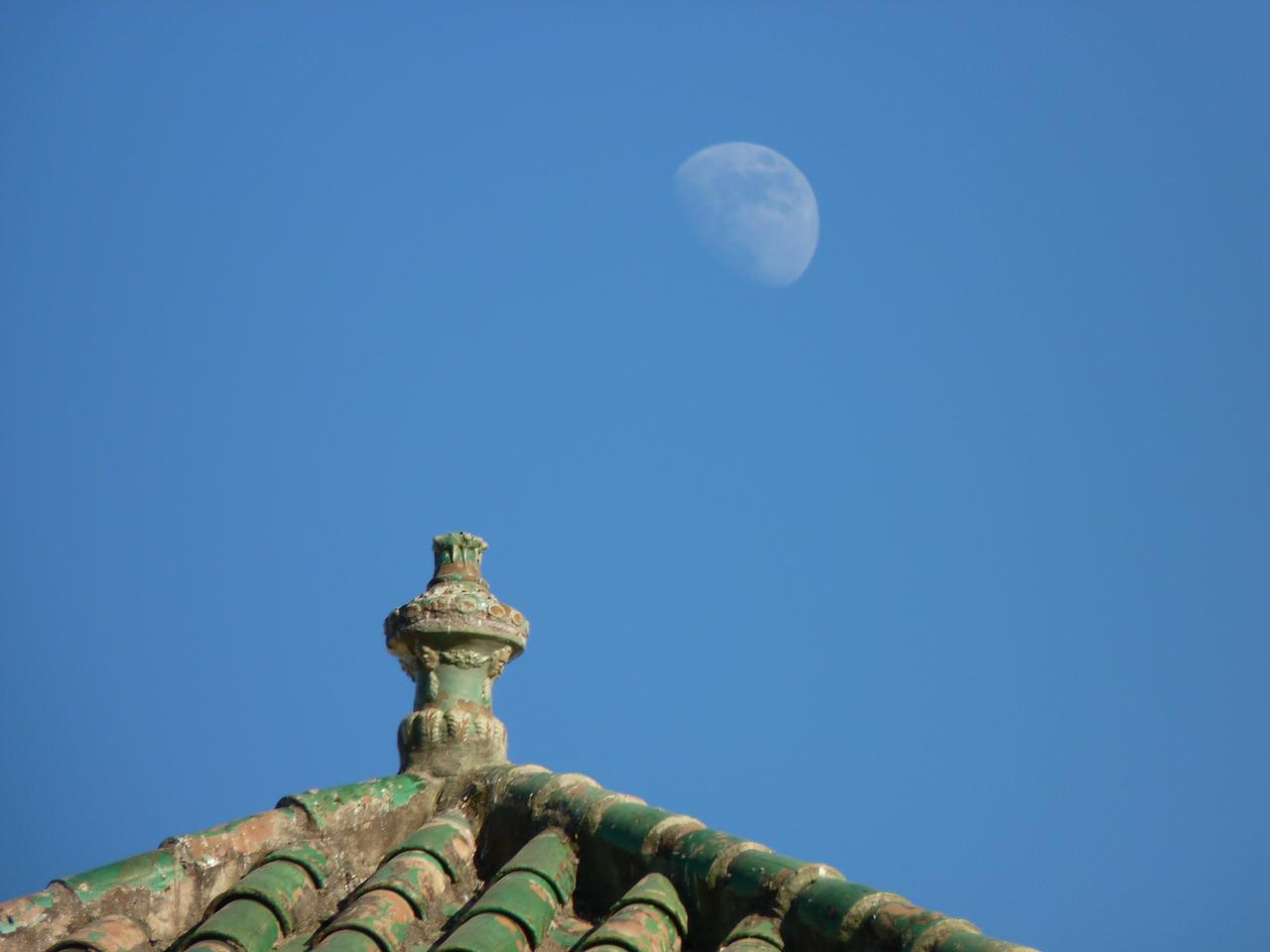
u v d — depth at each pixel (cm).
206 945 2894
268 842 3180
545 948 2920
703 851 2953
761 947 2731
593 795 3198
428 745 3453
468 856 3272
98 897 2955
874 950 2645
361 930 2955
